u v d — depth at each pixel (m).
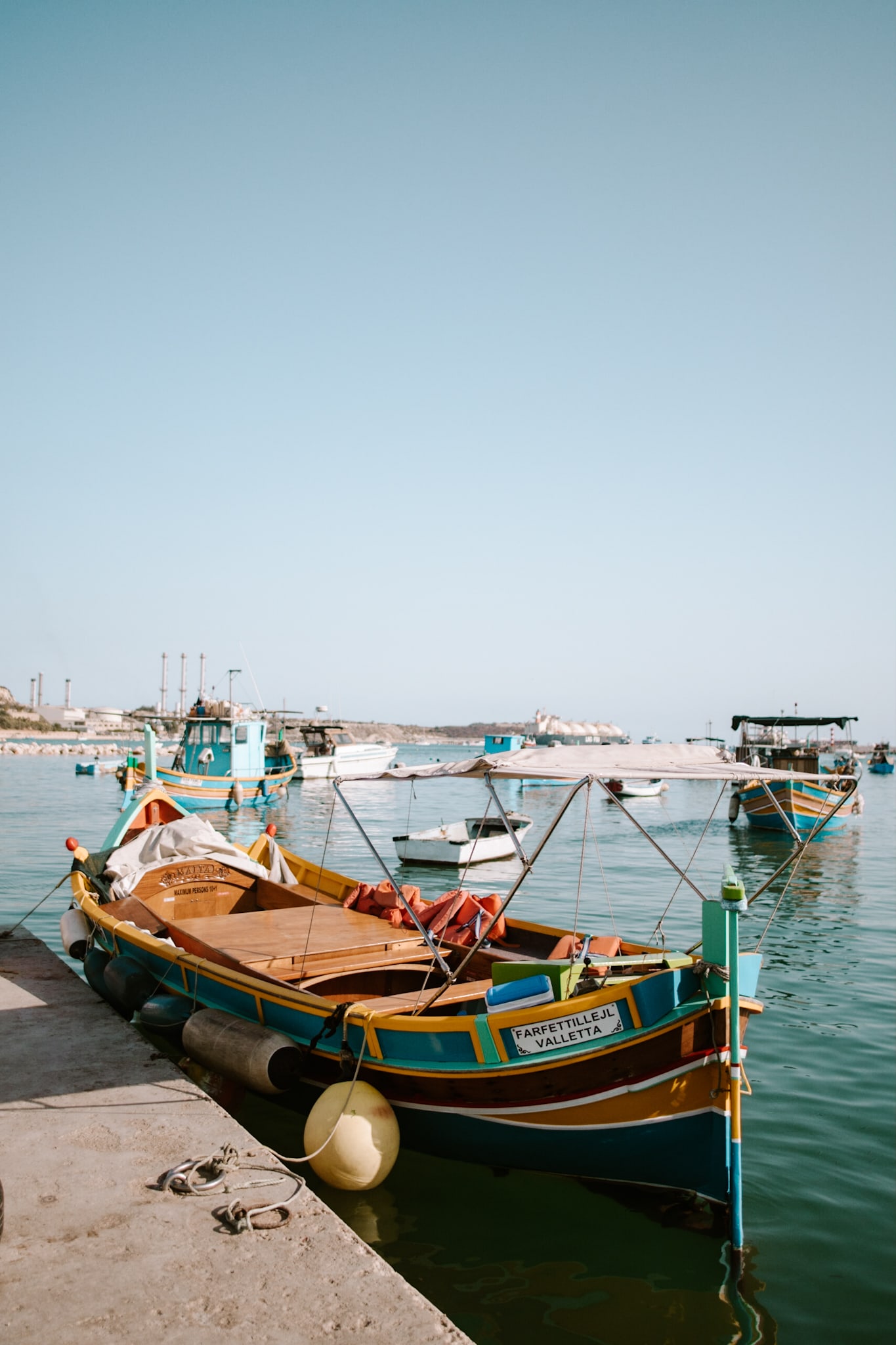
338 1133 6.32
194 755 41.78
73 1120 6.24
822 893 19.34
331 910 11.20
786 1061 9.29
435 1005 7.52
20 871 20.73
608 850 26.75
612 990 6.05
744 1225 6.25
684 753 7.90
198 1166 5.49
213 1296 4.28
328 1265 4.56
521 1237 6.06
